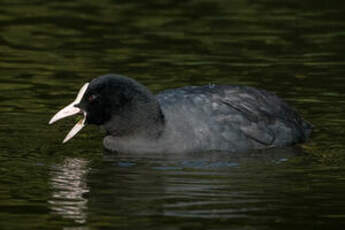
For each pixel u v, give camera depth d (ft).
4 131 49.80
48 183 41.06
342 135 49.24
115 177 42.04
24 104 55.01
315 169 43.45
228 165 44.14
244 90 49.44
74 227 35.37
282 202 38.42
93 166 43.98
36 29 74.90
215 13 81.41
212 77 60.39
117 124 46.62
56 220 36.17
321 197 39.14
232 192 39.81
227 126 46.83
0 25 76.02
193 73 61.46
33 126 50.90
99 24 76.84
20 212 37.11
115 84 46.37
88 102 46.55
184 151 46.06
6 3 84.23
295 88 58.03
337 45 69.56
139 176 42.27
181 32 74.13
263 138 47.34
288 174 42.63
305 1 86.22
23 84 59.52
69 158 45.42
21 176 42.11
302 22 77.56
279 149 47.19
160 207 37.73
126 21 78.07
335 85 58.70
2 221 35.99
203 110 46.93
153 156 45.78
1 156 45.37
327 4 84.84
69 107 46.78
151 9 82.89
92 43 70.59
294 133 48.49
